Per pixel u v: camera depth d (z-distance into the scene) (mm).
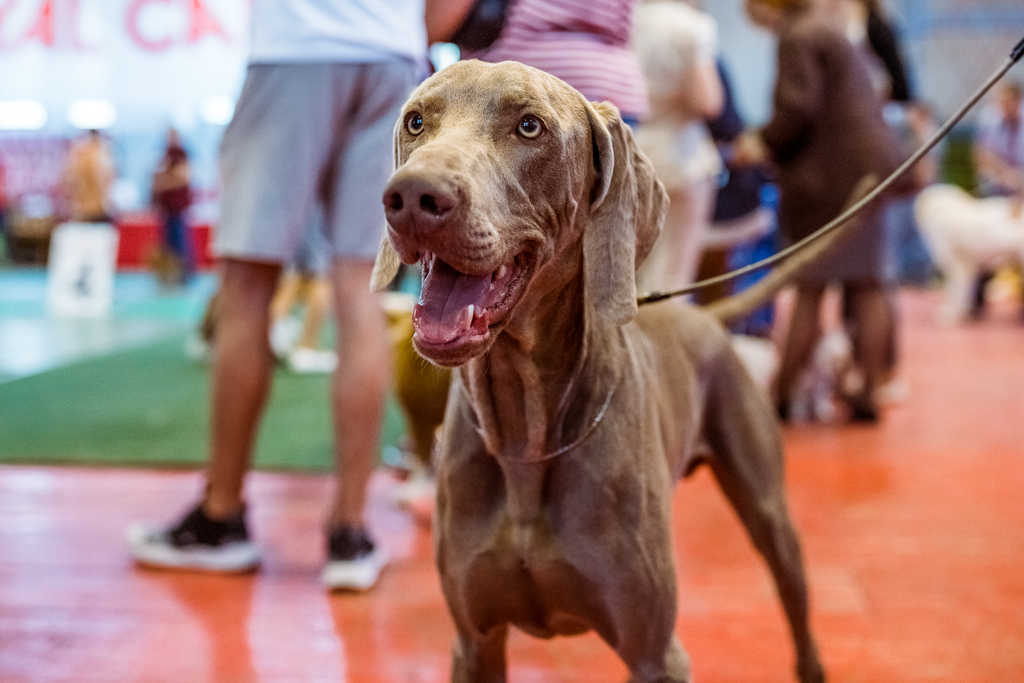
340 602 2703
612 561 1586
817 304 4703
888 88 5449
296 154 2691
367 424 2783
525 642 2508
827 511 3473
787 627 2555
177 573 2898
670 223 4027
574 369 1562
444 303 1354
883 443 4449
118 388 5617
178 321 8984
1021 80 13219
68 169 11945
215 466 2889
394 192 1237
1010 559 3006
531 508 1602
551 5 2496
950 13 13391
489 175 1331
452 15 2193
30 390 5551
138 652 2412
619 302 1518
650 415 1694
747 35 14328
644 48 3822
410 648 2443
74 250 10156
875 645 2453
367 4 2727
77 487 3705
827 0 4680
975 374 6230
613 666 2383
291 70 2668
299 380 5906
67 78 6184
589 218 1552
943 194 9008
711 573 2912
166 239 12625
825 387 5051
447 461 1665
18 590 2764
